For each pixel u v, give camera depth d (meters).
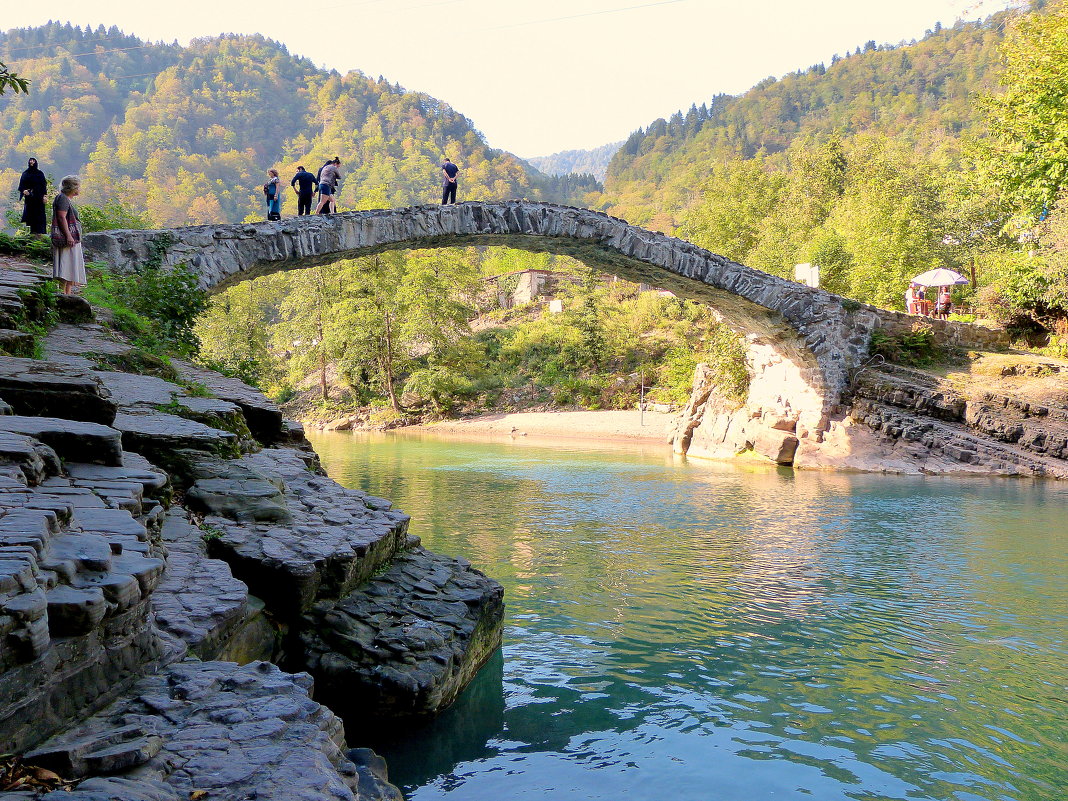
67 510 4.21
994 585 12.96
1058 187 28.94
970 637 10.36
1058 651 9.88
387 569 8.12
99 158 186.75
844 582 13.07
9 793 2.98
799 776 6.62
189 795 3.24
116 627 3.95
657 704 8.07
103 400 6.36
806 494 23.00
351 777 3.88
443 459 32.91
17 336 8.62
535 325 67.44
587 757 6.84
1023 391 29.58
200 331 60.16
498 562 14.15
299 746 3.73
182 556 6.02
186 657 4.58
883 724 7.72
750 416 33.81
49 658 3.43
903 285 41.41
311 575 6.59
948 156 74.56
